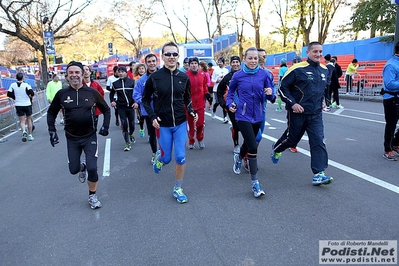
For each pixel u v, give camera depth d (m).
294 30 29.75
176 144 4.33
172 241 3.42
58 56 53.28
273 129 8.99
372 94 15.09
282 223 3.69
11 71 31.88
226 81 6.21
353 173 5.16
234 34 29.70
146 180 5.33
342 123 9.38
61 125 11.85
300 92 4.57
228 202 4.31
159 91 4.20
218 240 3.39
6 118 11.06
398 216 3.73
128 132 7.51
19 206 4.54
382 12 17.66
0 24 27.47
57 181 5.51
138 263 3.06
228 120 10.45
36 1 27.12
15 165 6.72
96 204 4.31
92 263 3.10
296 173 5.31
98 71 58.75
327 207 4.03
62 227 3.84
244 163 5.56
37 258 3.22
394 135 5.85
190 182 5.13
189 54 20.45
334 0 27.25
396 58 5.42
